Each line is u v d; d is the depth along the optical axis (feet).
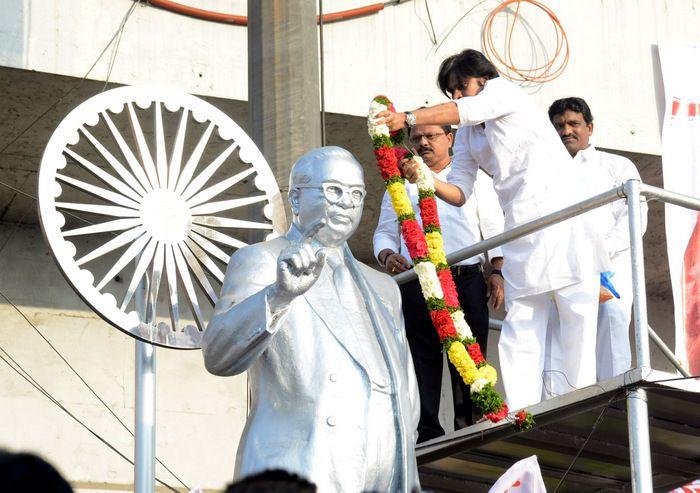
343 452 22.90
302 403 23.35
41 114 44.93
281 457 22.80
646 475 29.14
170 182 31.24
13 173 49.08
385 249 38.47
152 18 44.16
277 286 22.41
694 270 45.80
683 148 49.11
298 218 25.27
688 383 30.12
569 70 49.19
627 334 38.04
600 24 50.16
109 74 43.14
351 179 25.16
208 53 44.57
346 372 23.61
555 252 33.78
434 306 29.66
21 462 12.93
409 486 23.43
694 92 49.96
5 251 51.34
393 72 46.57
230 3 45.09
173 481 50.62
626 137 49.37
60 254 29.63
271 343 23.81
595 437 35.29
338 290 24.64
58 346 50.78
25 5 42.83
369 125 30.48
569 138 39.52
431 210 30.63
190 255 30.96
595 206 31.55
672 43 50.67
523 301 34.22
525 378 33.68
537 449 36.45
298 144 32.53
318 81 33.47
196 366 52.49
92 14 43.45
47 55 42.63
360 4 46.57
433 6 47.65
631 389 29.68
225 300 23.86
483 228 38.70
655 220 54.24
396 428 23.67
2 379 49.67
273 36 33.22
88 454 49.73
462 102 33.12
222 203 31.53
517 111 34.32
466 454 36.73
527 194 34.35
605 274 36.22
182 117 31.86
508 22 48.67
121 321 29.91
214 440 51.78
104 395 50.70
